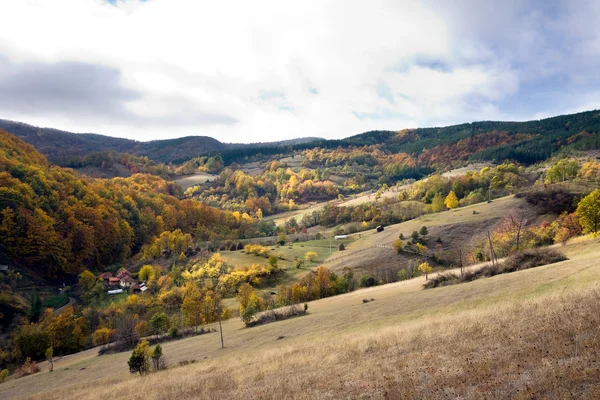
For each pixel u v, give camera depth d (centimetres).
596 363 1462
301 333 5272
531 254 5978
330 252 15825
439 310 4159
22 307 11969
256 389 2588
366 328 4272
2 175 16525
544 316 2389
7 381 7062
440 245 12812
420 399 1611
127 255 18975
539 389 1377
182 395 3041
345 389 2062
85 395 4147
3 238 14800
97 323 10900
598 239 6322
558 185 15488
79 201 18788
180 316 10919
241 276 12912
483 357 1938
